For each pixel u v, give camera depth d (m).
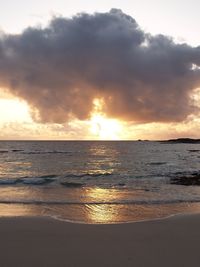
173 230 10.07
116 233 9.74
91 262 7.26
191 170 38.69
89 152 89.69
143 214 13.16
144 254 7.77
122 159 61.16
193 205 15.40
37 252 7.94
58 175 32.88
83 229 10.23
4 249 8.16
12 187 23.00
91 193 20.16
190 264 7.09
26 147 128.50
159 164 49.09
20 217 11.86
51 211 13.64
